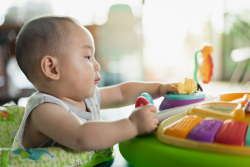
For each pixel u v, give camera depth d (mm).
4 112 813
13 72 2402
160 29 3068
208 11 3098
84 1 2779
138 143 483
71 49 576
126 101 861
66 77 579
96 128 475
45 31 577
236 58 2088
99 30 2469
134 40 2475
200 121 462
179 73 3160
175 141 426
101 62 2549
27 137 572
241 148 370
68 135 485
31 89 2465
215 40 3160
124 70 2672
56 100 554
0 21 2271
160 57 3125
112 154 613
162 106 648
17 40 611
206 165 375
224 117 479
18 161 460
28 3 2316
